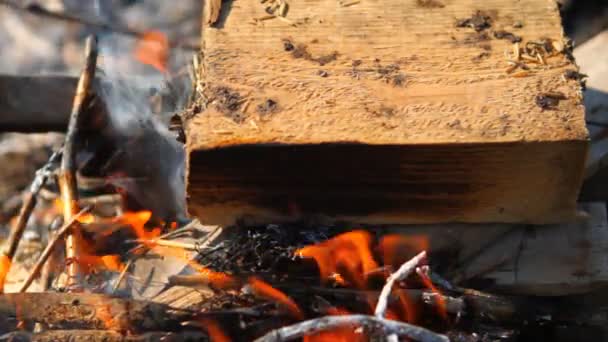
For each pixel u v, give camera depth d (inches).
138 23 215.2
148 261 156.3
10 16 238.8
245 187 137.4
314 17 146.9
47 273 170.4
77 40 226.7
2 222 198.1
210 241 150.3
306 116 133.3
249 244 144.8
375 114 133.9
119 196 188.2
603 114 170.1
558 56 142.1
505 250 152.5
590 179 170.4
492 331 147.6
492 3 150.1
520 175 136.6
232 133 130.8
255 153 131.3
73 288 155.3
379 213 143.9
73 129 177.3
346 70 139.5
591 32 216.7
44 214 197.2
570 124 132.9
